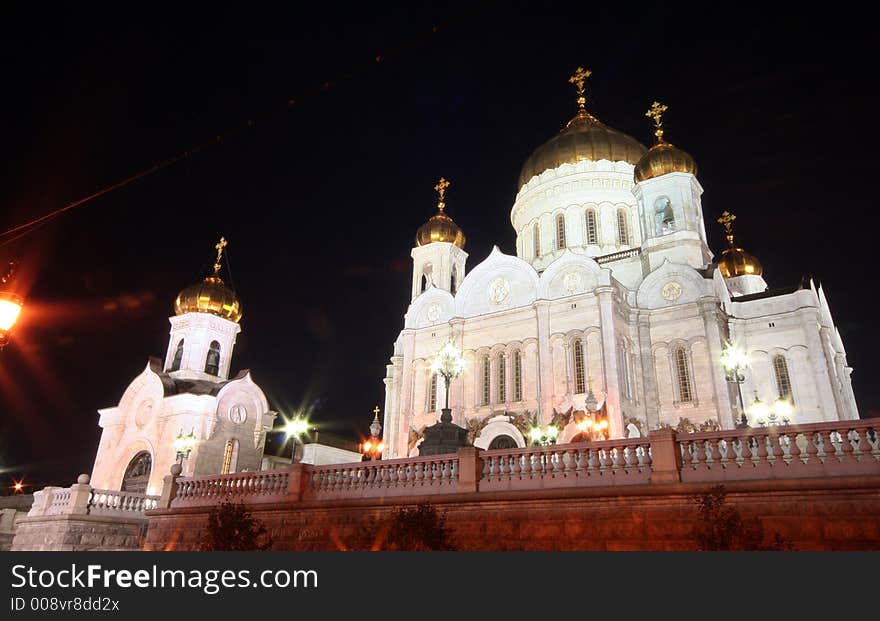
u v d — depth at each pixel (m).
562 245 57.41
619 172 58.59
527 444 40.97
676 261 47.44
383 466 21.69
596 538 17.31
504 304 47.31
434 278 58.25
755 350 46.75
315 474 23.05
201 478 25.91
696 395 41.69
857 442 15.59
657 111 55.09
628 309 45.16
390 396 54.72
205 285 59.66
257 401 54.16
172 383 52.88
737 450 17.00
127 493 34.50
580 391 41.22
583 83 68.62
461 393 45.75
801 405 44.06
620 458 18.12
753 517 15.76
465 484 19.61
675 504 16.64
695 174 51.53
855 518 14.66
